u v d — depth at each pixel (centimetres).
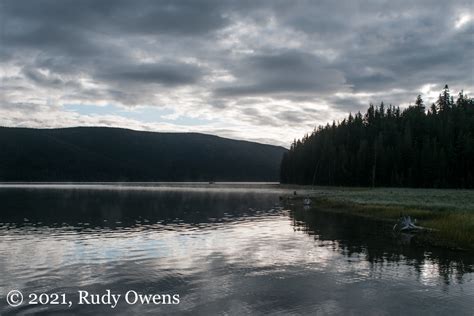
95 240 2748
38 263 2041
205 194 10000
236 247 2506
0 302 1438
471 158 10600
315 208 5600
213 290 1588
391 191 8912
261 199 7944
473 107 15612
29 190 11794
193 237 2905
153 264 2025
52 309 1371
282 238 2872
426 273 1858
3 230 3244
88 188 14075
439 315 1326
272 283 1684
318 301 1459
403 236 2958
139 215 4547
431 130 13062
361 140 13962
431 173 10819
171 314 1328
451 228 2856
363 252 2355
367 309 1378
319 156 15625
